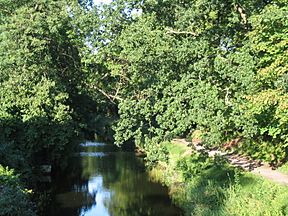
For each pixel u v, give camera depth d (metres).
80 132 36.00
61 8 29.62
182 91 20.73
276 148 22.83
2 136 25.25
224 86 20.92
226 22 21.45
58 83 29.11
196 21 21.52
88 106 38.31
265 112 18.20
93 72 31.91
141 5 23.34
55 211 21.66
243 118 19.27
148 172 33.56
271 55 17.69
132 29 21.58
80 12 25.22
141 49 20.86
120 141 24.38
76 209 22.19
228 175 20.42
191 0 21.16
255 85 17.72
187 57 20.55
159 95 23.02
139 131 23.86
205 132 21.16
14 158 23.30
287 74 15.15
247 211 15.95
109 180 30.38
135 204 23.19
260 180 19.02
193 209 19.31
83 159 41.53
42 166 30.22
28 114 26.69
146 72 22.11
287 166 21.44
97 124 46.19
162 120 21.77
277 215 14.78
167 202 23.20
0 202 14.93
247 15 20.42
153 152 23.38
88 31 24.31
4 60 27.41
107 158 42.22
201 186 21.84
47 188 27.19
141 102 22.98
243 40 20.42
